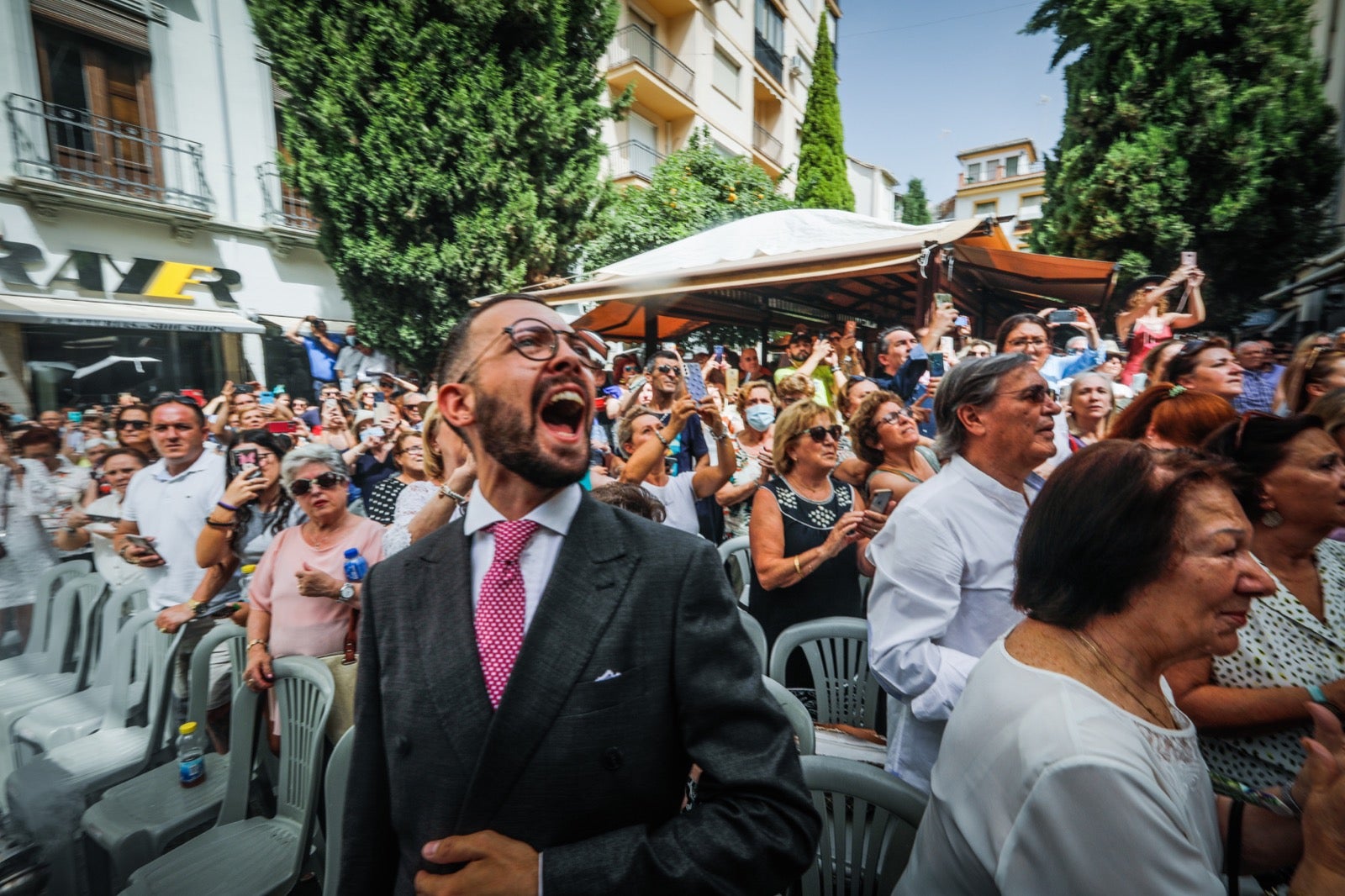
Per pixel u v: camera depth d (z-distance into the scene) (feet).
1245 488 5.30
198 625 9.43
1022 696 3.29
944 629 5.52
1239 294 37.58
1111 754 2.93
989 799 3.23
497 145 29.14
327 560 8.04
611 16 32.19
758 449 14.61
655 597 3.21
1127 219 35.76
